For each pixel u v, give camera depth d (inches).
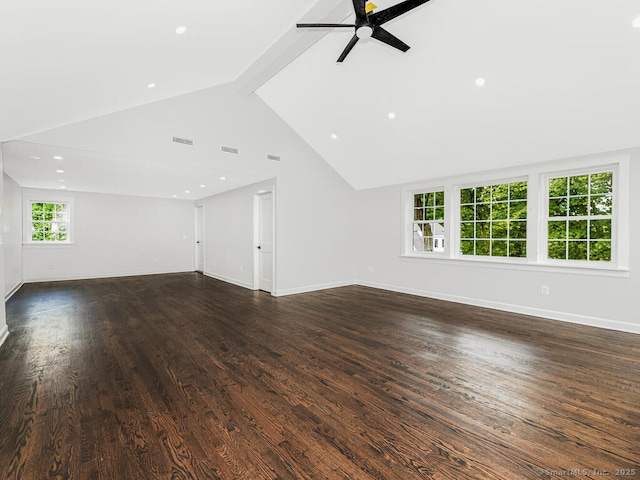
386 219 248.7
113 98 133.3
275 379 98.2
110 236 309.3
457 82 141.1
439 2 113.3
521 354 117.4
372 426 74.4
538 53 117.3
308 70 168.6
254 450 66.0
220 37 111.3
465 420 76.7
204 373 102.3
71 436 70.0
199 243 360.8
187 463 62.1
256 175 215.8
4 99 93.7
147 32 86.6
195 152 182.1
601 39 105.7
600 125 134.9
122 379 97.9
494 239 190.2
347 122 197.8
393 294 231.5
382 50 140.2
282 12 108.4
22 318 166.1
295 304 199.8
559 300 161.8
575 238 159.5
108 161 170.7
